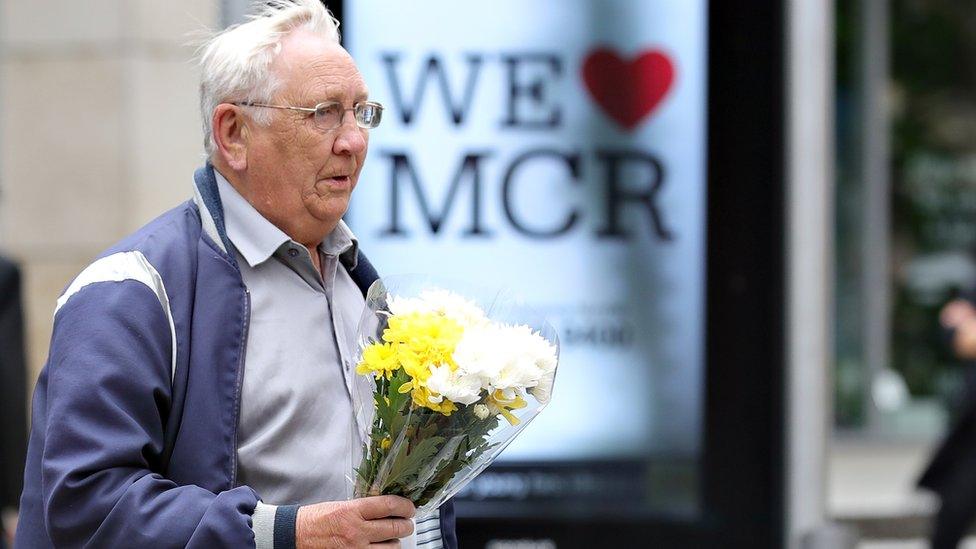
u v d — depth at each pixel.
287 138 5.16
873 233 22.52
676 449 9.86
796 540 9.70
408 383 4.71
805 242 9.66
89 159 12.87
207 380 4.99
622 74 9.72
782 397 9.72
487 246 9.66
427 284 5.17
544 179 9.70
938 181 22.78
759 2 9.66
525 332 4.94
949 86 22.73
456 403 4.73
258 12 5.54
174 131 12.73
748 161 9.73
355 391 4.93
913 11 22.58
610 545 9.81
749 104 9.70
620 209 9.77
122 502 4.66
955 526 15.47
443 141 9.59
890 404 22.64
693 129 9.78
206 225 5.20
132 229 12.74
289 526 4.72
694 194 9.80
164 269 5.05
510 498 9.76
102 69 12.81
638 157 9.77
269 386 5.10
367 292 5.58
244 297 5.13
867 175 22.48
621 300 9.80
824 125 9.66
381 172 9.55
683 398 9.85
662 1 9.73
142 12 12.73
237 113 5.21
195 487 4.80
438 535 5.61
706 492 9.80
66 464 4.69
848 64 22.47
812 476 9.72
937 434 22.58
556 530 9.76
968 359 15.58
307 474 5.10
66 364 4.83
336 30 5.37
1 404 8.41
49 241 12.98
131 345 4.85
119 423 4.75
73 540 4.72
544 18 9.66
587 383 9.80
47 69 12.94
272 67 5.16
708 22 9.69
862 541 18.36
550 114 9.68
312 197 5.22
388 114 9.53
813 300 9.68
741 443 9.80
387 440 4.79
